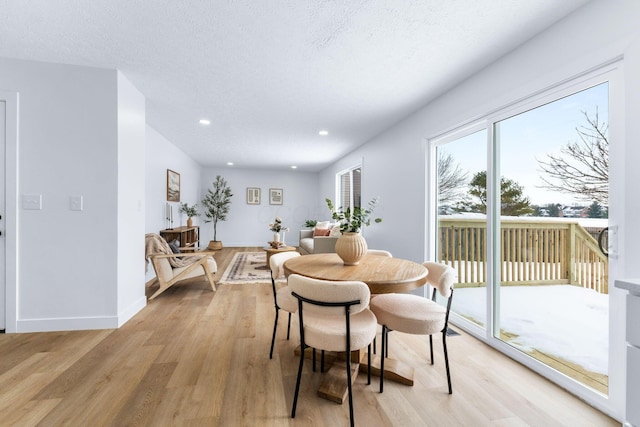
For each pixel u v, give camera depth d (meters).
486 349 2.23
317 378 1.81
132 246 2.80
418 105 3.14
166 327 2.56
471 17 1.72
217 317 2.82
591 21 1.55
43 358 1.98
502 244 2.26
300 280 1.41
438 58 2.19
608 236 1.51
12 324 2.34
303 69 2.39
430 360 2.04
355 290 1.34
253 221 8.27
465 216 2.71
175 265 3.58
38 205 2.36
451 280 1.71
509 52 2.08
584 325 1.71
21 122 2.32
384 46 2.04
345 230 2.04
